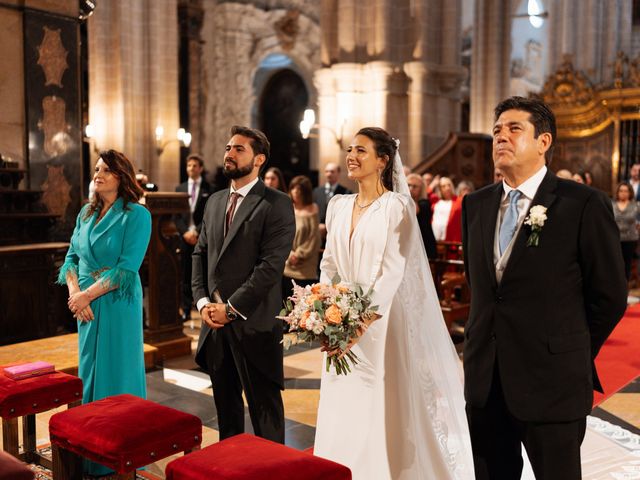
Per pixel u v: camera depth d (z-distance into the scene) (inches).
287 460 93.0
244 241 137.6
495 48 609.0
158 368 236.5
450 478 119.5
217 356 139.7
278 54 858.8
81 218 155.6
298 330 110.9
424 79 502.0
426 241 260.4
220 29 815.1
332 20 522.9
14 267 249.1
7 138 285.9
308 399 201.5
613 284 93.1
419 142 503.5
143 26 621.3
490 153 517.0
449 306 285.9
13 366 140.1
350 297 107.7
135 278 150.7
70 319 286.4
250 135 139.4
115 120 612.4
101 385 146.7
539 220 93.5
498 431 103.0
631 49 822.5
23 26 287.7
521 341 95.8
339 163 510.3
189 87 767.1
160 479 145.7
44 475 143.5
